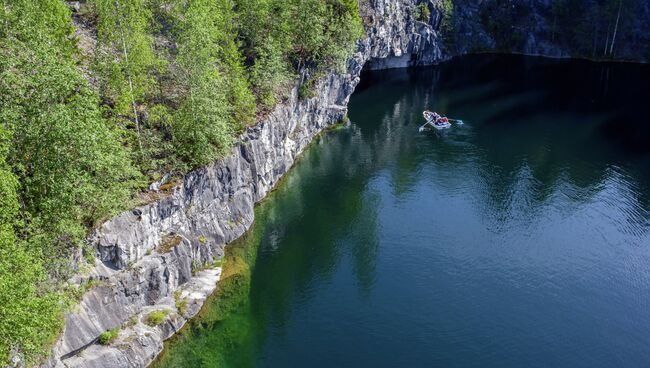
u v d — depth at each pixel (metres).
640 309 66.19
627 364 58.69
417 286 69.88
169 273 59.38
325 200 88.38
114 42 61.69
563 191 93.62
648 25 171.75
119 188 53.19
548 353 59.81
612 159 105.81
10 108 45.47
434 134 115.94
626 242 79.25
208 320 60.56
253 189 82.12
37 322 38.50
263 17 88.25
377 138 112.94
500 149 109.50
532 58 176.12
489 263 74.44
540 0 178.38
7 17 50.44
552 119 125.12
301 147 103.12
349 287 69.19
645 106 133.75
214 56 74.81
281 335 61.12
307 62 101.56
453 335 62.03
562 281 71.00
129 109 63.38
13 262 38.84
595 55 174.12
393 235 80.38
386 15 142.12
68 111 46.62
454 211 87.12
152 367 53.91
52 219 46.59
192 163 64.88
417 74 158.12
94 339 49.50
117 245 52.91
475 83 150.62
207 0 75.38
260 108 84.31
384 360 58.44
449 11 170.88
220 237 70.44
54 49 48.94
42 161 46.12
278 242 76.69
